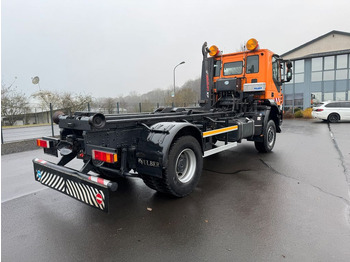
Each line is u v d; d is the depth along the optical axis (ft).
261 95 20.80
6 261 7.52
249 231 8.93
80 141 11.32
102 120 9.83
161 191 11.71
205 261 7.34
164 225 9.50
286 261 7.25
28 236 8.93
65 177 10.05
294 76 78.54
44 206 11.51
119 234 8.93
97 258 7.61
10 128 55.93
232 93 20.40
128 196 12.44
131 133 11.70
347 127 43.73
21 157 22.84
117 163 12.33
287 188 13.14
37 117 70.08
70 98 60.80
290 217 9.91
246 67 21.34
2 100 63.72
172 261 7.38
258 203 11.30
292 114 68.85
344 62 70.38
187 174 12.51
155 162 10.65
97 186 8.72
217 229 9.12
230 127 16.71
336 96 72.23
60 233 9.09
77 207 11.34
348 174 15.51
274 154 21.68
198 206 11.11
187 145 11.95
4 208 11.32
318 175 15.34
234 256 7.54
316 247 7.89
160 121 13.07
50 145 11.97
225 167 17.51
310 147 24.93
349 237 8.43
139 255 7.71
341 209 10.56
